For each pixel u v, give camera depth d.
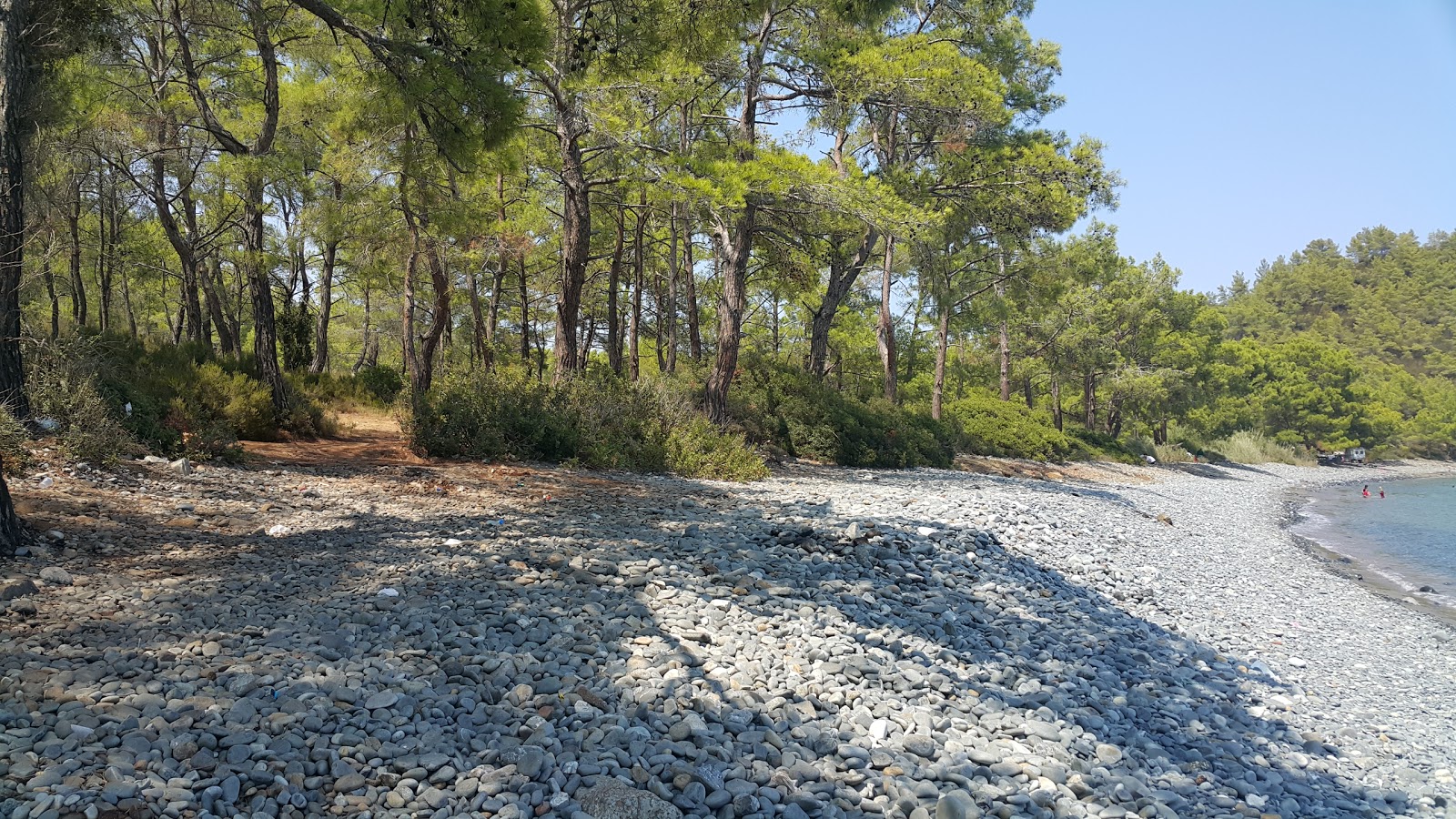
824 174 18.03
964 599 8.61
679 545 9.04
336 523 8.79
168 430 11.05
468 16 8.66
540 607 6.39
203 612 5.58
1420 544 22.12
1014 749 5.07
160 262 28.27
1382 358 100.69
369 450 14.23
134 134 17.38
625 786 3.85
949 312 31.69
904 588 8.66
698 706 4.91
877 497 14.81
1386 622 12.04
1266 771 5.58
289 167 17.59
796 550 9.38
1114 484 30.62
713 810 3.87
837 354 41.62
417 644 5.45
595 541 8.82
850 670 5.88
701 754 4.32
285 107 18.98
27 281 8.77
